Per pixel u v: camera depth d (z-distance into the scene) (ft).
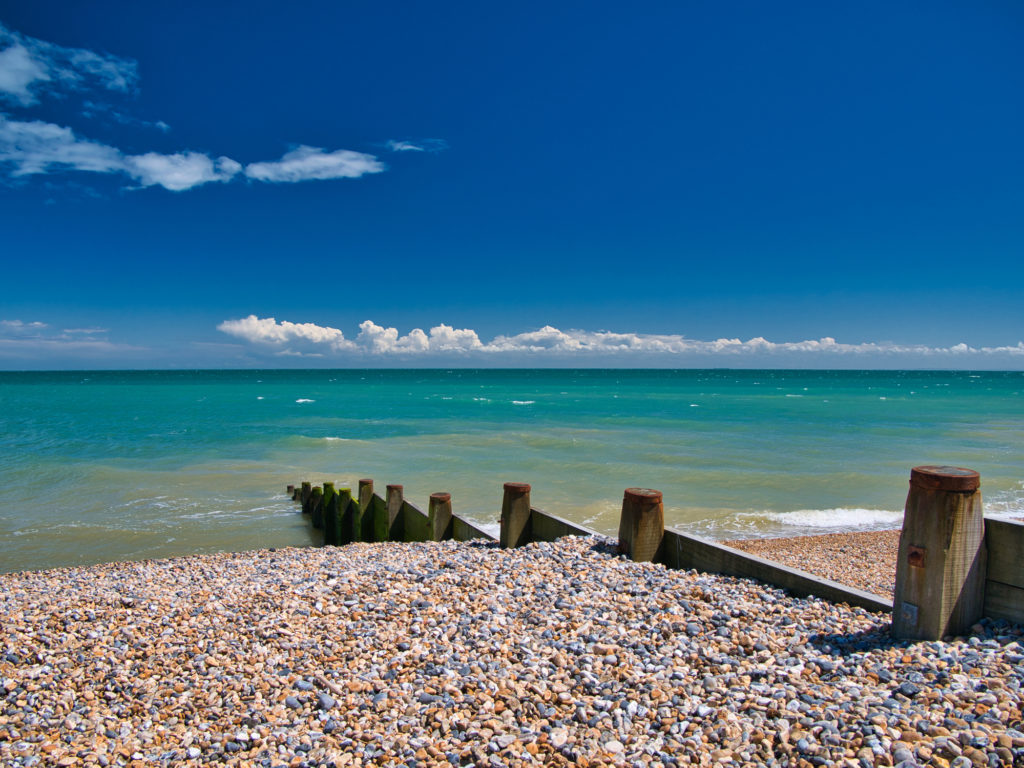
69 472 71.26
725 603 19.86
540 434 104.47
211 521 53.26
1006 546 15.56
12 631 21.30
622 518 26.27
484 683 15.98
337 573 27.73
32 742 14.92
